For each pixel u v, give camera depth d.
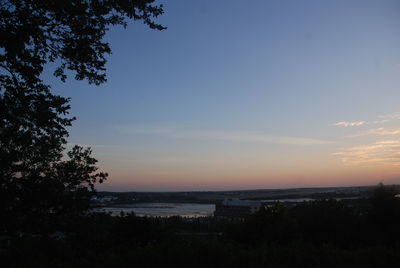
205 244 13.30
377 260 12.60
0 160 9.57
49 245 13.88
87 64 10.40
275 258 12.84
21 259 13.09
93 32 10.10
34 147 10.36
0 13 8.49
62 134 10.79
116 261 12.45
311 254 13.18
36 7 9.28
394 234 25.77
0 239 10.87
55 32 10.20
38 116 10.15
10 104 9.90
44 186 9.77
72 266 12.70
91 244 15.00
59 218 10.16
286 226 30.05
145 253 12.48
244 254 12.97
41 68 9.27
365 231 27.03
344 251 13.80
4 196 9.29
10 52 8.38
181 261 11.87
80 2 9.86
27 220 9.67
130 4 10.24
